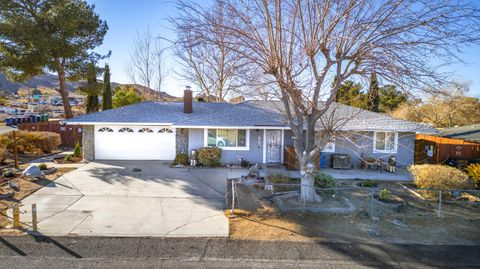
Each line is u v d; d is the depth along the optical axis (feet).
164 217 30.71
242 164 56.44
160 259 22.76
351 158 57.31
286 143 57.88
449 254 24.62
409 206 36.40
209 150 55.21
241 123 55.67
